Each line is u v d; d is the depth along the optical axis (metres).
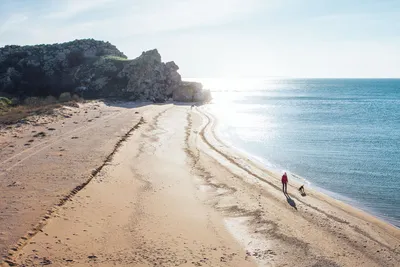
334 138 63.62
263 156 49.62
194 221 25.22
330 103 142.12
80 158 37.22
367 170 43.19
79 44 131.50
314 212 27.88
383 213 30.25
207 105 115.62
